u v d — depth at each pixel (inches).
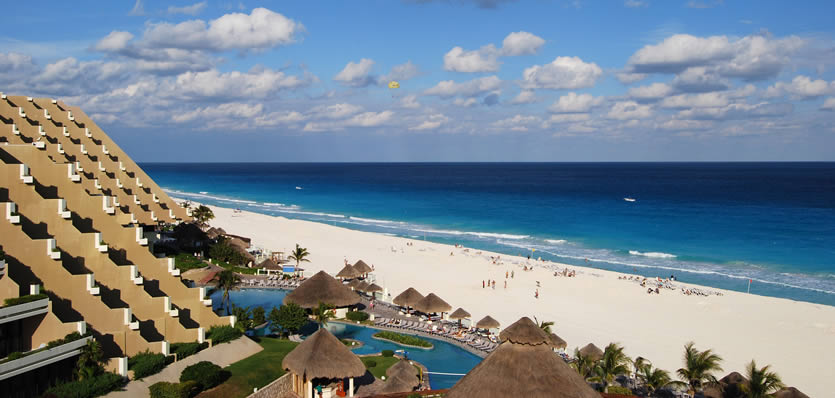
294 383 1354.6
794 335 2025.1
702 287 2805.1
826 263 3467.0
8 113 1998.0
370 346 1811.0
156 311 1339.8
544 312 2293.3
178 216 2509.8
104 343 1175.6
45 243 1125.7
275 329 1777.8
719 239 4333.2
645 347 1881.2
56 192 1364.4
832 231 4650.6
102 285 1268.5
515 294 2596.0
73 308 1147.3
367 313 2110.0
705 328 2103.8
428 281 2844.5
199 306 1493.6
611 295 2603.3
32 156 1349.7
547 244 4222.4
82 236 1247.5
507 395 933.2
